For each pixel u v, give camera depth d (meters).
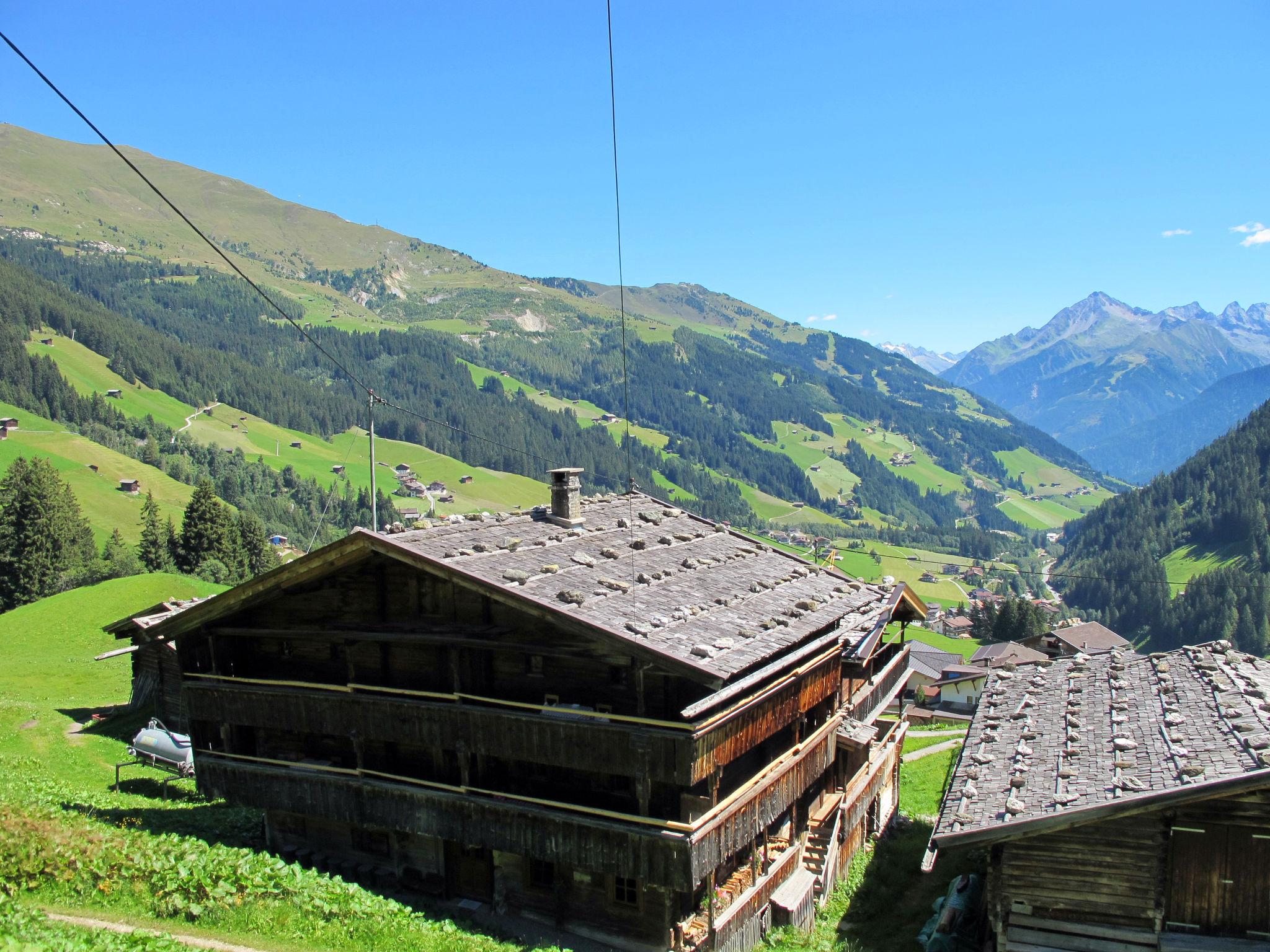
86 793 29.98
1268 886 17.12
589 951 21.77
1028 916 18.61
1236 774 16.62
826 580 29.88
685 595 23.41
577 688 22.03
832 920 25.19
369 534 21.98
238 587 24.58
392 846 25.23
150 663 46.19
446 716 22.45
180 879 19.72
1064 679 27.17
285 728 24.70
